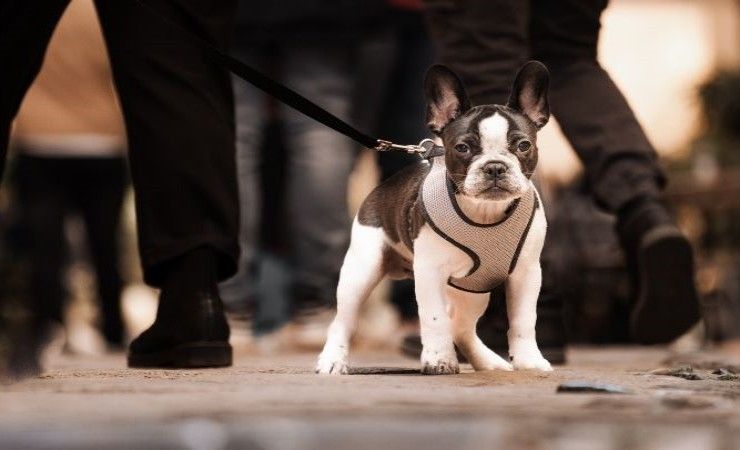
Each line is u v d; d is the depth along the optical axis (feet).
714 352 34.78
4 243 42.91
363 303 18.22
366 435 10.56
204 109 20.04
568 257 39.70
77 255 44.06
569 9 23.82
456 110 17.53
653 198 23.88
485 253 16.80
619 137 23.84
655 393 14.51
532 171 16.87
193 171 19.93
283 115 34.32
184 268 20.12
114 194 40.86
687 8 63.98
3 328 40.75
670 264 23.75
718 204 44.52
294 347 34.60
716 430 10.82
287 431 10.66
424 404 12.55
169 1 19.93
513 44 21.52
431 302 16.94
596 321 40.16
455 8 21.49
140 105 19.97
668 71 63.16
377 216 18.10
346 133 18.48
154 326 20.38
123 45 19.97
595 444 10.17
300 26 33.91
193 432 10.58
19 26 19.24
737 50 63.98
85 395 13.66
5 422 11.05
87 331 39.96
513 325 17.69
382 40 34.27
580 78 24.08
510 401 13.00
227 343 20.49
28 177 40.09
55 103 39.63
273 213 38.11
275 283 38.86
